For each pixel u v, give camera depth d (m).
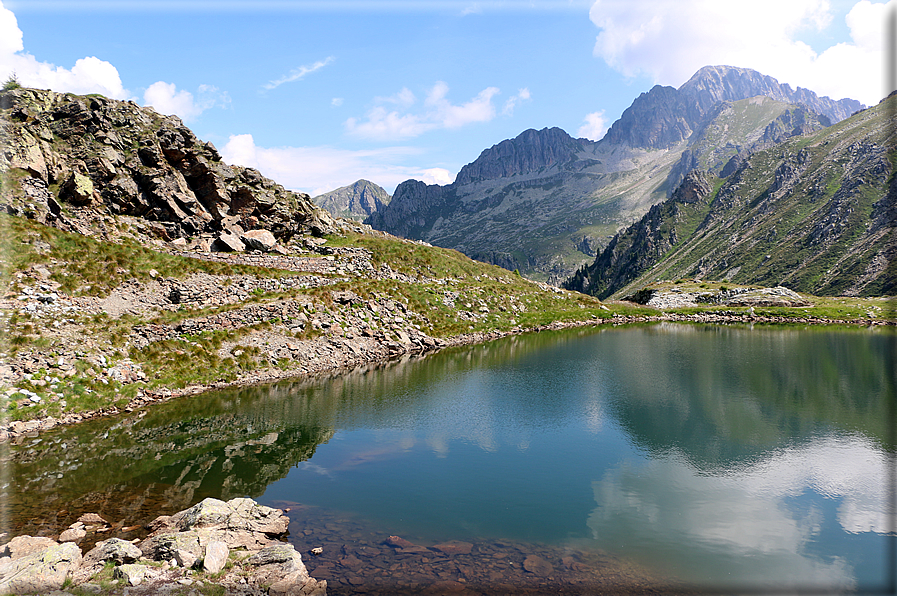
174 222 79.56
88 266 59.06
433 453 36.31
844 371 66.06
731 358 76.62
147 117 86.31
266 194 96.94
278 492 29.11
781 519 26.39
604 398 52.41
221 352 57.91
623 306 152.50
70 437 38.16
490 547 22.91
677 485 30.86
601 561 21.81
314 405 48.59
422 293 100.12
